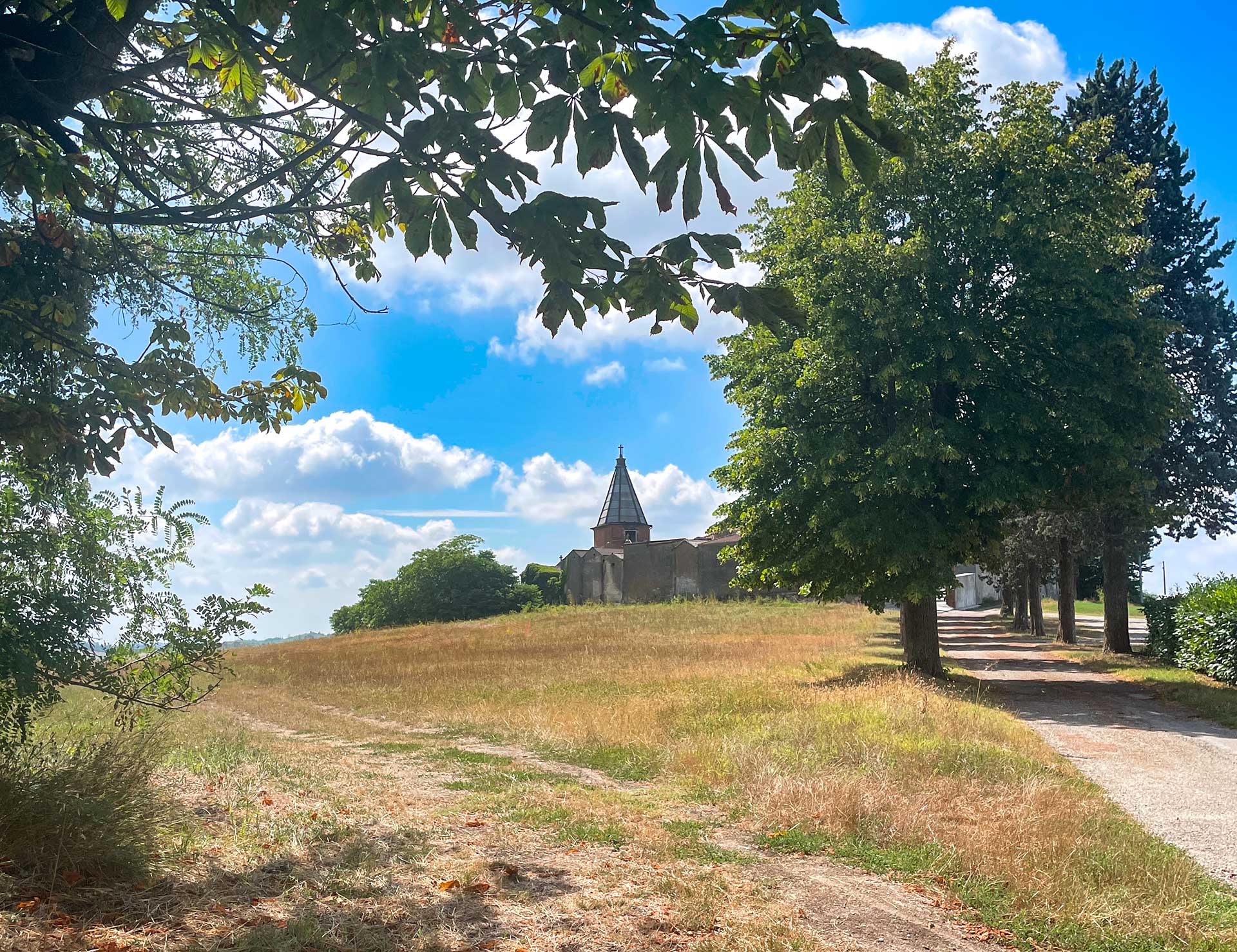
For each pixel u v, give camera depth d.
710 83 3.02
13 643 5.88
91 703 9.64
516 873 5.65
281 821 6.90
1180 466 27.19
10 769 5.44
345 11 3.13
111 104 5.20
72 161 4.14
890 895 5.55
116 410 5.75
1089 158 19.94
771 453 19.42
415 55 3.16
